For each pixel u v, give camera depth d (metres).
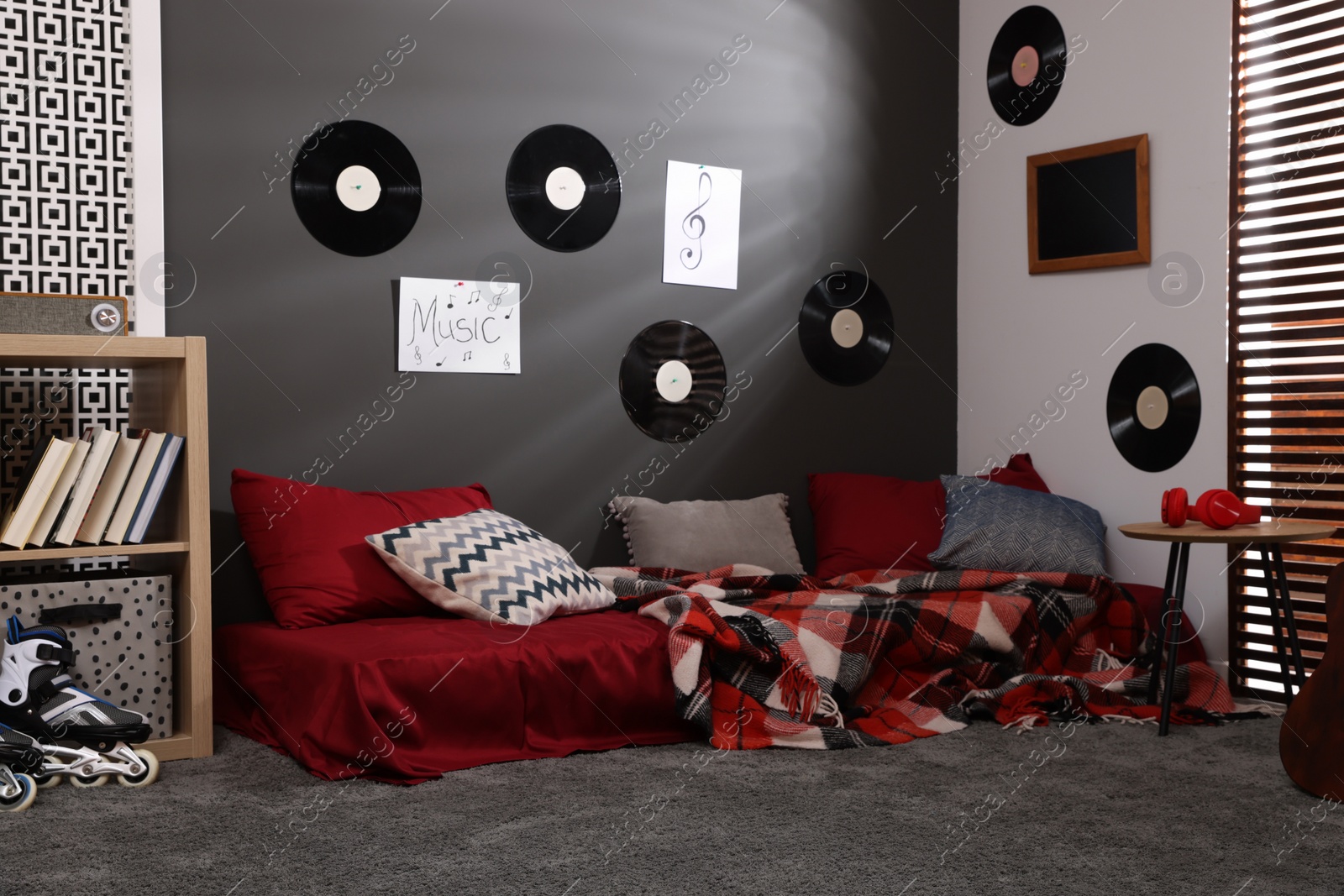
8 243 2.85
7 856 1.90
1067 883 1.79
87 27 2.93
